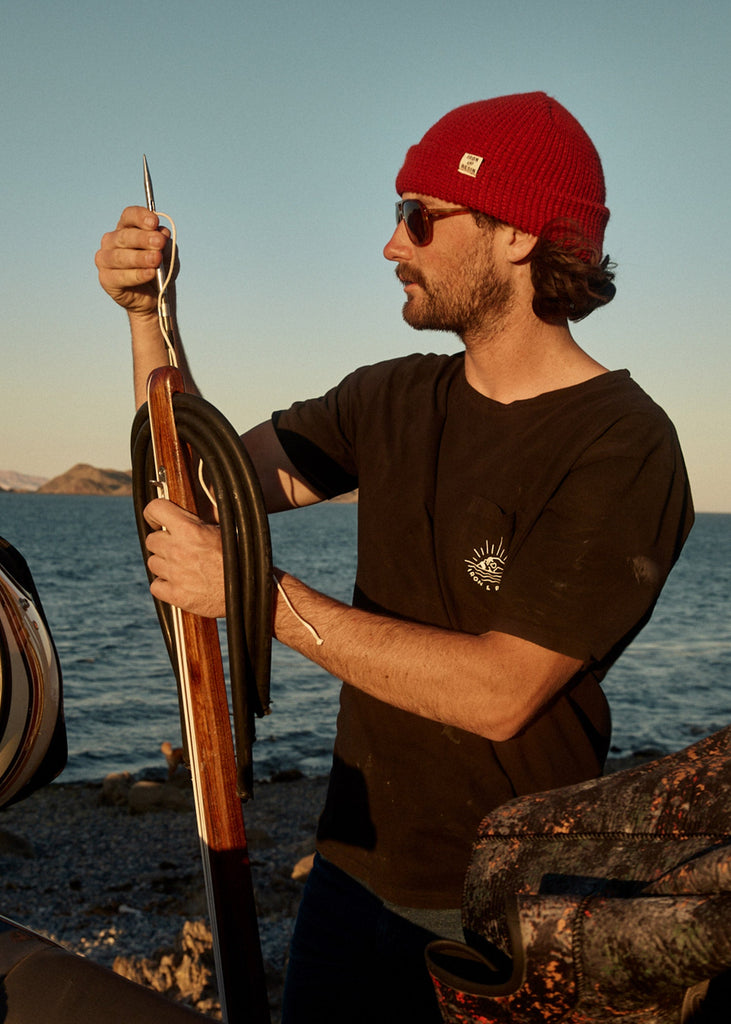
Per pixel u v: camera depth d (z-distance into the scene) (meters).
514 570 1.89
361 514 2.29
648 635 42.38
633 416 1.92
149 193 2.07
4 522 143.75
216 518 2.26
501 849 1.40
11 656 1.50
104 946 7.04
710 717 23.58
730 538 167.12
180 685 1.91
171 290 2.21
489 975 1.30
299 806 12.52
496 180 1.99
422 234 2.09
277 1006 5.16
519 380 2.10
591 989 1.14
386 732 2.10
